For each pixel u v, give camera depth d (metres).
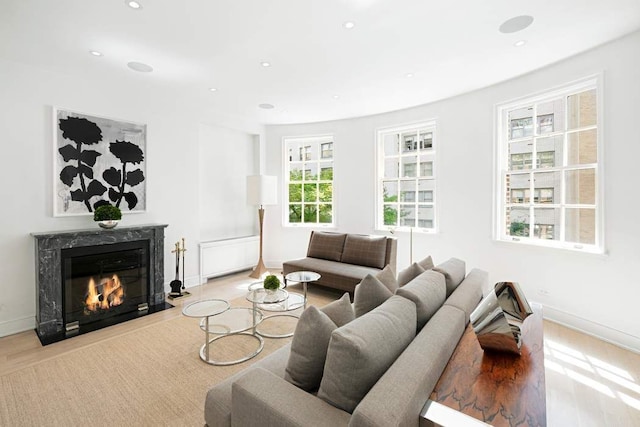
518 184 3.64
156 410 1.87
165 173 4.15
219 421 1.37
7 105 2.94
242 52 2.84
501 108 3.68
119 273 3.53
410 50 2.81
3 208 2.93
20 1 2.07
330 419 1.06
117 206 3.68
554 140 3.32
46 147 3.16
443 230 4.29
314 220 5.73
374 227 5.05
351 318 1.67
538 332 1.68
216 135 5.09
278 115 5.02
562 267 3.12
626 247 2.64
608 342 2.75
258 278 4.98
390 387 1.03
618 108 2.66
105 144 3.58
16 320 2.99
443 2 2.13
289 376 1.40
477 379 1.26
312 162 5.70
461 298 1.98
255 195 5.02
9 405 1.91
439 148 4.30
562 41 2.68
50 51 2.79
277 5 2.15
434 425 1.02
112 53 2.84
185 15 2.26
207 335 2.41
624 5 2.19
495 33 2.54
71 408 1.88
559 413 1.88
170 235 4.23
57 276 3.04
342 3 2.13
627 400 1.99
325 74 3.35
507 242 3.60
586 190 3.16
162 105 4.10
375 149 5.03
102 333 2.98
